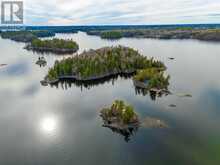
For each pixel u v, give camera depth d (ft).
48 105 339.77
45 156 209.97
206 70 526.16
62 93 398.83
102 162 199.11
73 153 214.07
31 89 421.18
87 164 196.44
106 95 381.40
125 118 258.16
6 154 214.28
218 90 380.58
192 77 463.83
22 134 251.60
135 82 431.02
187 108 307.17
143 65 537.24
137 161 198.39
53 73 469.16
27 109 324.60
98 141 233.76
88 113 305.73
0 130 261.03
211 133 238.89
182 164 192.34
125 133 248.11
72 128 263.49
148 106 317.42
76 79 473.26
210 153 206.08
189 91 377.09
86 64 499.10
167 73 499.51
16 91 408.46
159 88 383.04
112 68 511.81
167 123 263.29
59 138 241.96
